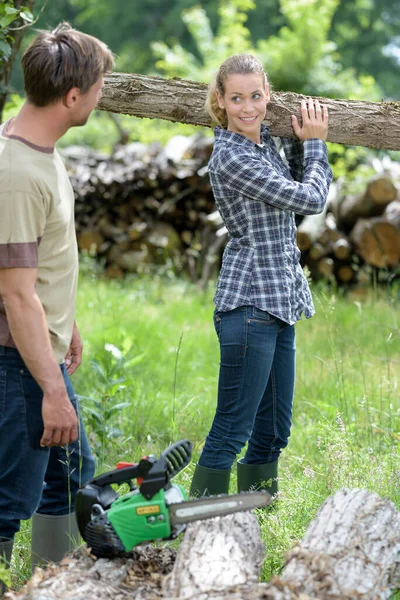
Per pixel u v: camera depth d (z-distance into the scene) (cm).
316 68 1731
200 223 1481
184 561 346
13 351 376
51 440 370
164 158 1466
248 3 1897
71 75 356
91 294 1270
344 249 1302
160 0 3628
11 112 912
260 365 470
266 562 423
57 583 342
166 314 1196
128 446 654
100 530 358
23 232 354
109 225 1502
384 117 517
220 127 479
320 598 326
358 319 1091
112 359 654
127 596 343
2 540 387
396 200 1280
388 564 361
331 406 708
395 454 564
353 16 3681
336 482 514
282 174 483
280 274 468
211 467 482
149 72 3503
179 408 739
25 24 638
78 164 1576
